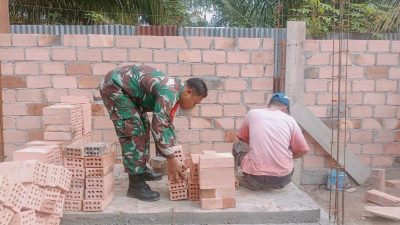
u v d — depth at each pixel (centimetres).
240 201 364
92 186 335
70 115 393
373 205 464
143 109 365
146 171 419
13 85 488
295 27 504
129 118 346
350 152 527
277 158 380
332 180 500
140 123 352
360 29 670
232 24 1002
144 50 493
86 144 346
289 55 505
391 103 528
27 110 492
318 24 670
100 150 332
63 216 331
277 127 382
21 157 318
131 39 490
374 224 410
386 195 467
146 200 359
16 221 260
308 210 346
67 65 489
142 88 345
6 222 252
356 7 700
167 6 838
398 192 509
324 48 508
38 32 532
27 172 276
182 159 368
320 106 519
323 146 515
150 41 492
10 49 482
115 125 353
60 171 306
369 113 527
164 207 345
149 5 779
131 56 493
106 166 343
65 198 335
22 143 496
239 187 407
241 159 407
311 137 519
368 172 530
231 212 339
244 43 500
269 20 930
